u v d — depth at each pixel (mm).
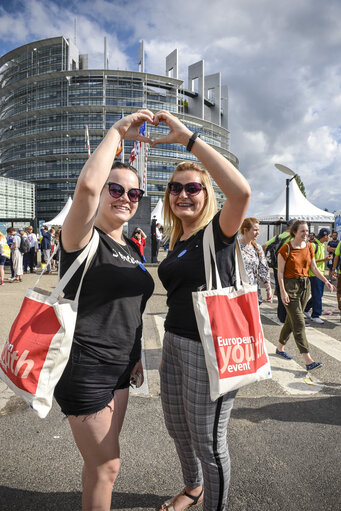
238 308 1606
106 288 1542
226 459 1671
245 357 1575
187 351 1666
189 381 1654
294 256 4234
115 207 1738
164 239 2254
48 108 92250
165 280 1836
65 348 1405
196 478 1969
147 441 2701
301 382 3902
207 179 1862
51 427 2885
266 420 3031
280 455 2496
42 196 95250
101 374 1528
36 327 1415
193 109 111375
